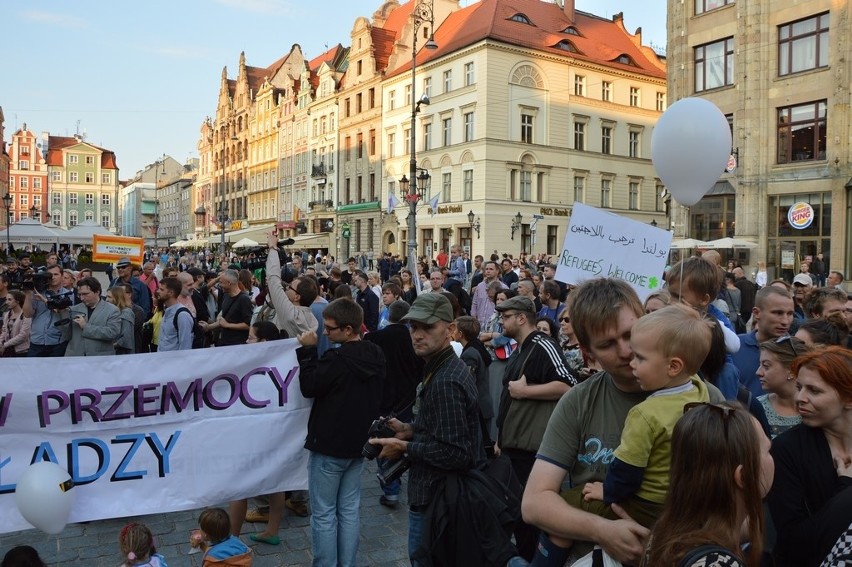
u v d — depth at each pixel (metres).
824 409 2.87
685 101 5.16
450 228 45.94
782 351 3.67
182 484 5.41
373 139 55.94
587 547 2.40
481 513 3.47
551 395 4.52
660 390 2.31
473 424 3.83
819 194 25.53
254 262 6.79
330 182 62.53
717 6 28.53
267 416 5.61
